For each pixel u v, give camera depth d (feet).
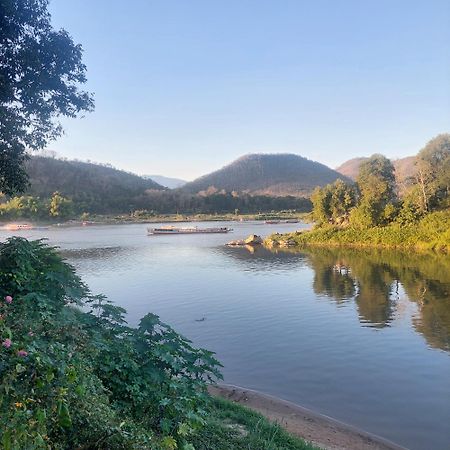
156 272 111.75
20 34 42.19
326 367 43.78
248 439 22.68
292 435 27.22
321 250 161.27
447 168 189.26
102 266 124.26
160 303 74.69
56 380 13.75
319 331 55.88
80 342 18.60
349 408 35.17
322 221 227.20
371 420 33.19
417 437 30.73
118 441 13.76
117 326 21.77
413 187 198.90
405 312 64.23
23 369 12.17
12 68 41.70
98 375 18.06
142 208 516.73
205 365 20.24
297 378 41.29
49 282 25.93
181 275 106.22
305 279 96.48
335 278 96.68
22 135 45.27
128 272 112.16
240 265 123.44
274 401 36.42
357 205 212.43
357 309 66.95
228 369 43.75
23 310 19.77
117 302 75.87
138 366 19.01
